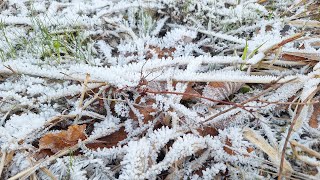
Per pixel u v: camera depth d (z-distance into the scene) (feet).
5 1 1.16
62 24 1.06
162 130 0.74
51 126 0.78
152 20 1.13
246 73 0.90
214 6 1.11
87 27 1.07
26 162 0.71
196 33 1.05
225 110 0.74
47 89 0.85
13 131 0.76
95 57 1.01
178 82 0.84
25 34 1.06
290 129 0.67
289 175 0.69
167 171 0.73
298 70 0.90
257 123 0.79
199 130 0.77
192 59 0.88
